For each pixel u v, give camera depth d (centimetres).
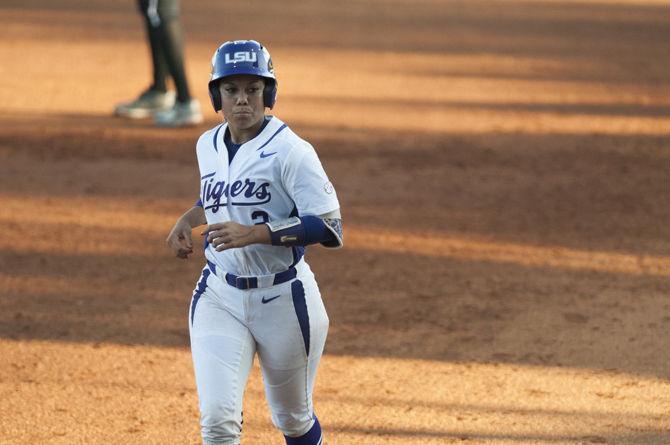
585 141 5341
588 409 2325
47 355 2678
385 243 3681
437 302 3075
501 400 2381
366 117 5834
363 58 7850
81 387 2477
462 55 8150
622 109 6216
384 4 11650
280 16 10275
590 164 4853
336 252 3588
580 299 3088
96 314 2988
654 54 8388
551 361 2614
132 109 5744
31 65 7269
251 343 1750
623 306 3020
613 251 3575
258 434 2223
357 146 5162
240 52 1662
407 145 5203
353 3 11675
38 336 2812
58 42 8319
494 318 2934
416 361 2627
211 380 1689
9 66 7231
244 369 1728
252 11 10606
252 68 1656
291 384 1788
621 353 2661
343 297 3131
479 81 7038
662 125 5762
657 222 3928
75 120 5659
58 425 2266
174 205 4144
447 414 2308
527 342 2745
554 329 2841
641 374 2522
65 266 3428
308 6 11225
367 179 4559
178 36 5406
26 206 4119
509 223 3919
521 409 2330
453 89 6725
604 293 3139
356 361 2630
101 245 3653
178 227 1820
